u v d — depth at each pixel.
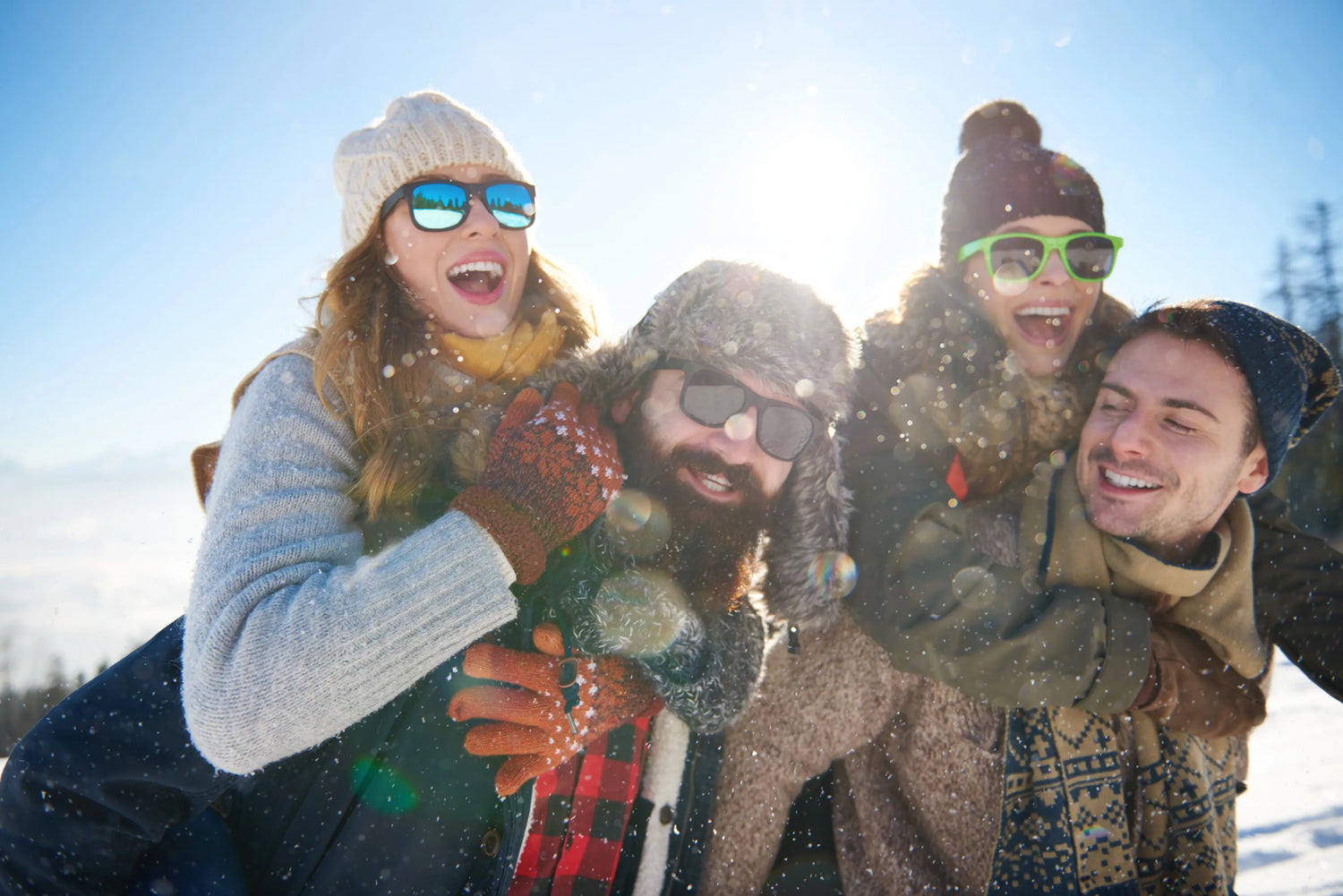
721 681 1.46
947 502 1.71
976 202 2.12
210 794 1.36
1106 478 1.65
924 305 2.02
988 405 1.80
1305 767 3.48
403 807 1.38
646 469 1.54
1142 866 1.70
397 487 1.46
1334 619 1.90
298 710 1.13
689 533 1.52
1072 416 1.80
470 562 1.24
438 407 1.57
